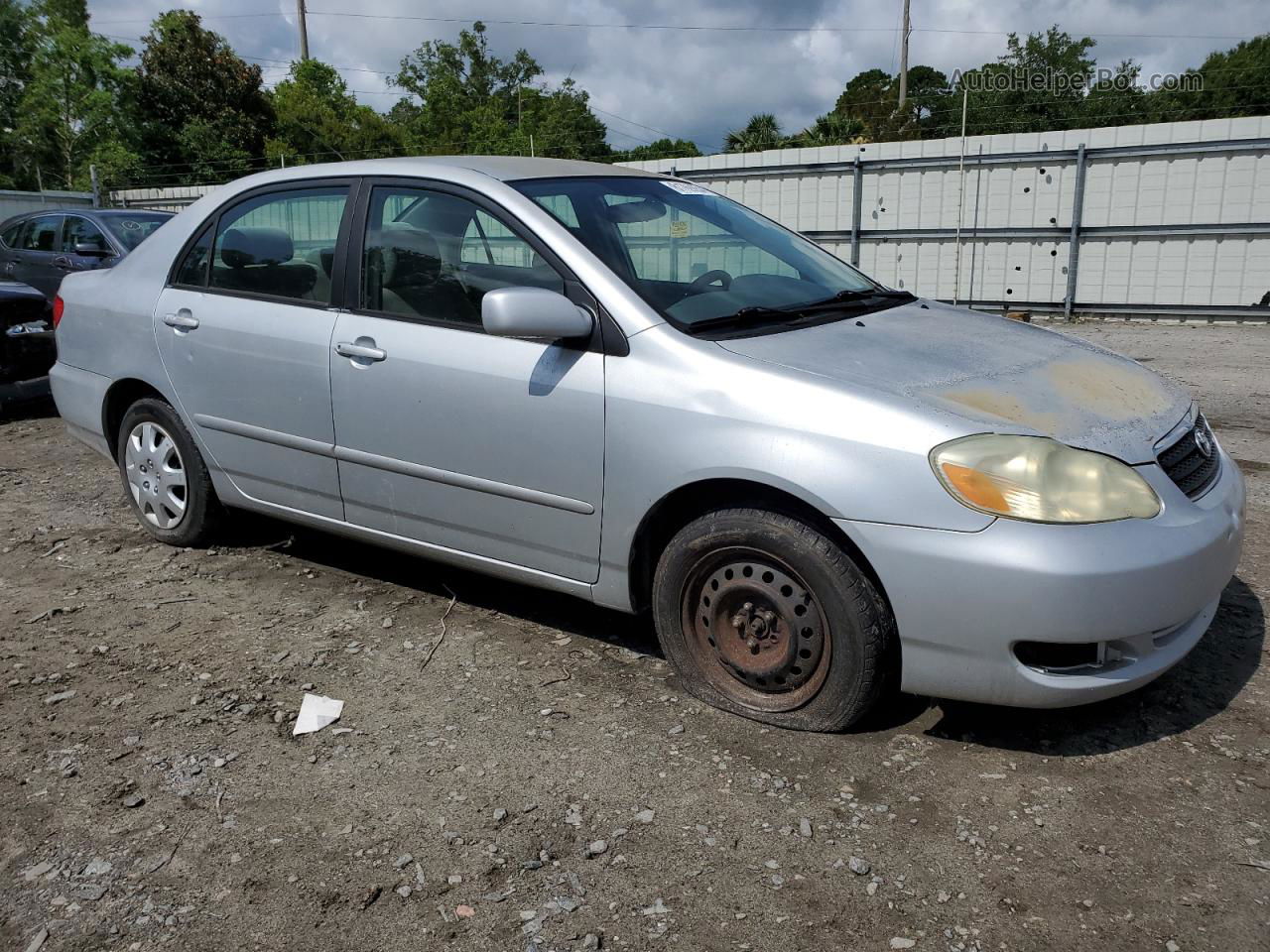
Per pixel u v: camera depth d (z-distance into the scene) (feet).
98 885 7.84
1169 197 46.96
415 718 10.25
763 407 9.38
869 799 8.75
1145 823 8.34
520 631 12.28
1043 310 51.11
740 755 9.46
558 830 8.41
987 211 51.01
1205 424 11.03
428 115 175.01
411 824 8.52
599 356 10.30
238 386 13.35
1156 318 48.49
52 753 9.67
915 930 7.22
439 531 11.90
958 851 8.05
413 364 11.51
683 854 8.09
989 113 98.78
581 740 9.77
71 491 18.79
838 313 11.52
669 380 9.86
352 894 7.70
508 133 179.73
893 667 9.43
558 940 7.20
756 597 9.78
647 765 9.32
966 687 8.91
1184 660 11.14
